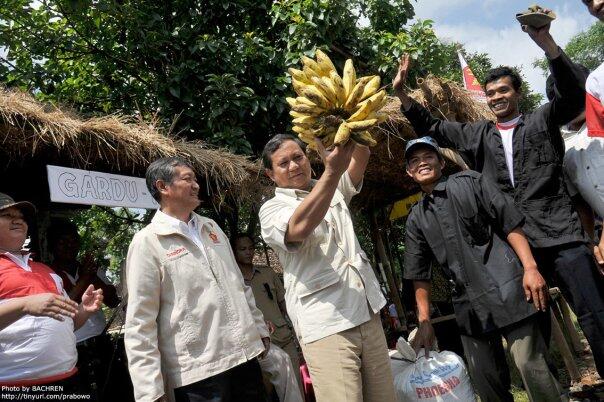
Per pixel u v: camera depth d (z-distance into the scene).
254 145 6.50
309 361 2.48
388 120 4.73
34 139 3.12
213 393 2.42
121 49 6.70
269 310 4.72
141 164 3.82
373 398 2.52
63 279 4.19
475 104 5.05
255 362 2.66
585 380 4.87
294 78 2.34
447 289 5.62
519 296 2.83
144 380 2.30
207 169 4.04
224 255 2.76
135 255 2.49
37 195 5.04
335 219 2.63
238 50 6.24
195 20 6.64
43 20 6.71
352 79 2.18
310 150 4.64
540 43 2.71
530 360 2.81
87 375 3.88
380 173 6.17
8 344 2.50
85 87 7.07
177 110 6.16
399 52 6.64
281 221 2.36
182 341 2.45
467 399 3.06
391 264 7.62
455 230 3.09
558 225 2.90
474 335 3.08
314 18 6.28
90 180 3.42
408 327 6.63
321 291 2.47
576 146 2.84
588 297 2.78
